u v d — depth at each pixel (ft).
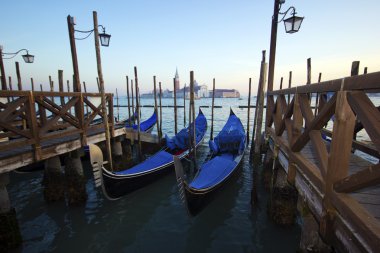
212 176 24.12
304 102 11.23
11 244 16.99
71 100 22.39
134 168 26.32
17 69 37.01
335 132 7.55
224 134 35.19
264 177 27.45
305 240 12.39
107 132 25.54
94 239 19.15
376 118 5.86
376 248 5.60
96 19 23.65
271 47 22.11
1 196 16.40
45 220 21.39
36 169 30.19
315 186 9.73
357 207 6.82
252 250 17.69
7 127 15.87
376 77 5.29
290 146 13.32
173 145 35.78
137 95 41.73
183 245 18.51
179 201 25.44
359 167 12.34
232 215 22.33
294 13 18.69
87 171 33.88
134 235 19.75
